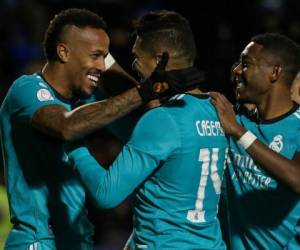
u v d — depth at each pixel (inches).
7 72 991.6
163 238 383.2
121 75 472.7
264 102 438.3
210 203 397.4
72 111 389.4
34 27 1023.6
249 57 434.3
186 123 383.9
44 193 417.7
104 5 1008.9
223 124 405.1
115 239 836.0
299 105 450.3
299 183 413.1
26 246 414.0
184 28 395.2
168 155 378.9
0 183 781.3
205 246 390.3
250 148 410.3
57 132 387.9
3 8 1023.0
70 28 412.5
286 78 435.8
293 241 443.8
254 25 996.6
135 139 380.8
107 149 846.5
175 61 391.9
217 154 398.0
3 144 423.5
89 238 440.1
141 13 1007.6
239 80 440.1
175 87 375.9
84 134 387.5
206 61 950.4
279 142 434.3
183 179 384.5
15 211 418.6
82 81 416.2
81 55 412.2
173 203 385.7
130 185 376.5
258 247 440.8
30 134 413.1
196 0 1013.8
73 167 394.0
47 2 1042.7
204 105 399.2
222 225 448.1
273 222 436.5
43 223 417.7
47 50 418.9
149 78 380.2
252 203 435.5
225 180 443.2
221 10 1012.5
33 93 403.9
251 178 432.5
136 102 383.2
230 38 989.2
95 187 378.6
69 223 424.8
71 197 423.8
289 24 1006.4
